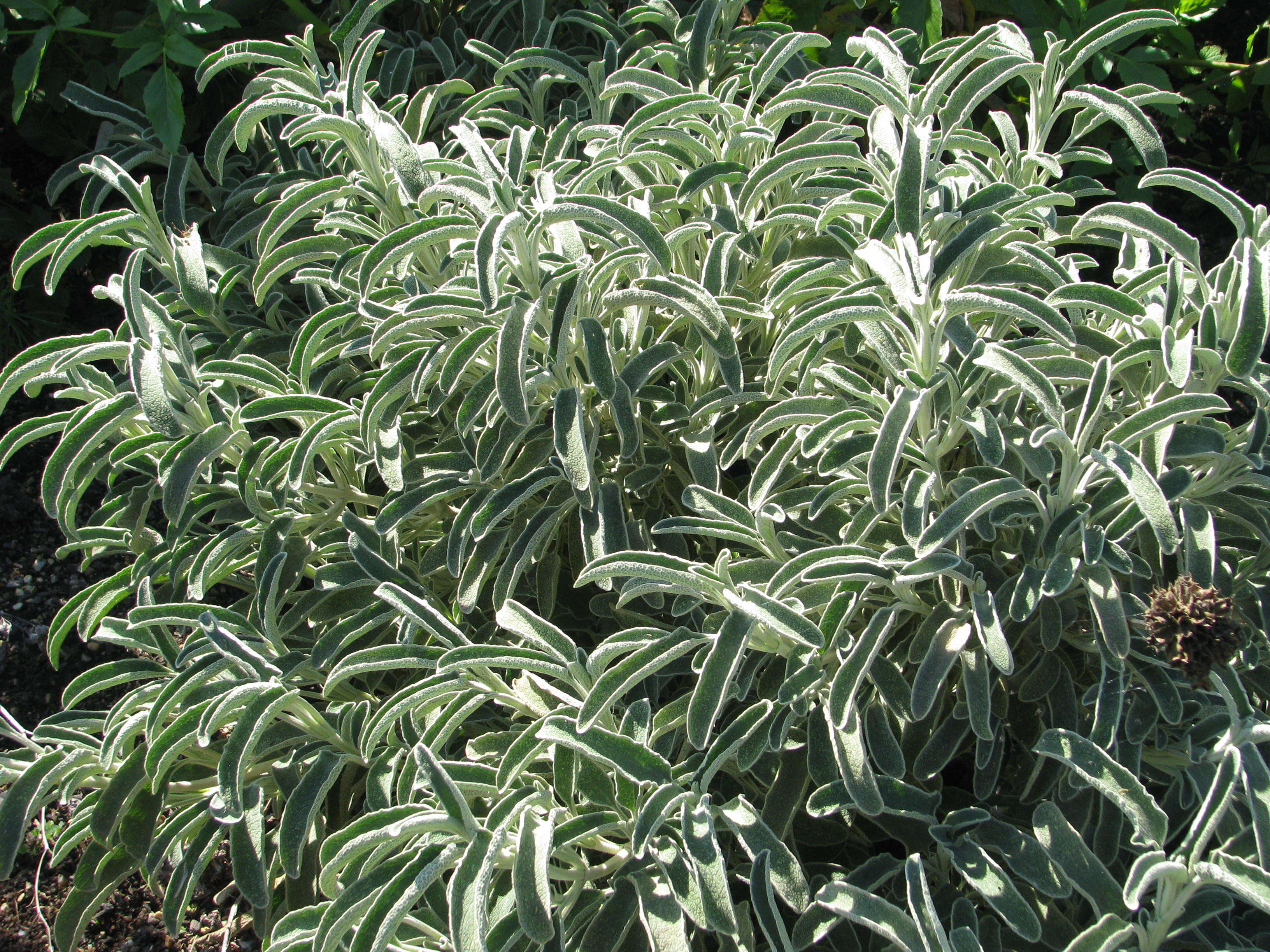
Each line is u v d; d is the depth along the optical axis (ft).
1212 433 5.66
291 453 6.97
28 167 12.42
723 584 5.62
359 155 7.86
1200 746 5.73
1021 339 6.48
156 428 6.29
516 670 7.04
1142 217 6.31
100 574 10.10
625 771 5.27
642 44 10.73
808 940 5.28
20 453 10.75
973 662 5.73
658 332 7.86
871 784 5.36
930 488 5.82
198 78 8.94
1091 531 5.65
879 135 6.59
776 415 6.31
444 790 4.98
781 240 8.11
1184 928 5.07
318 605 7.04
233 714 6.50
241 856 6.14
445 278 7.91
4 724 6.72
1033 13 11.45
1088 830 6.01
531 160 9.15
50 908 8.09
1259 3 13.38
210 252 8.79
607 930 5.39
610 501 6.70
